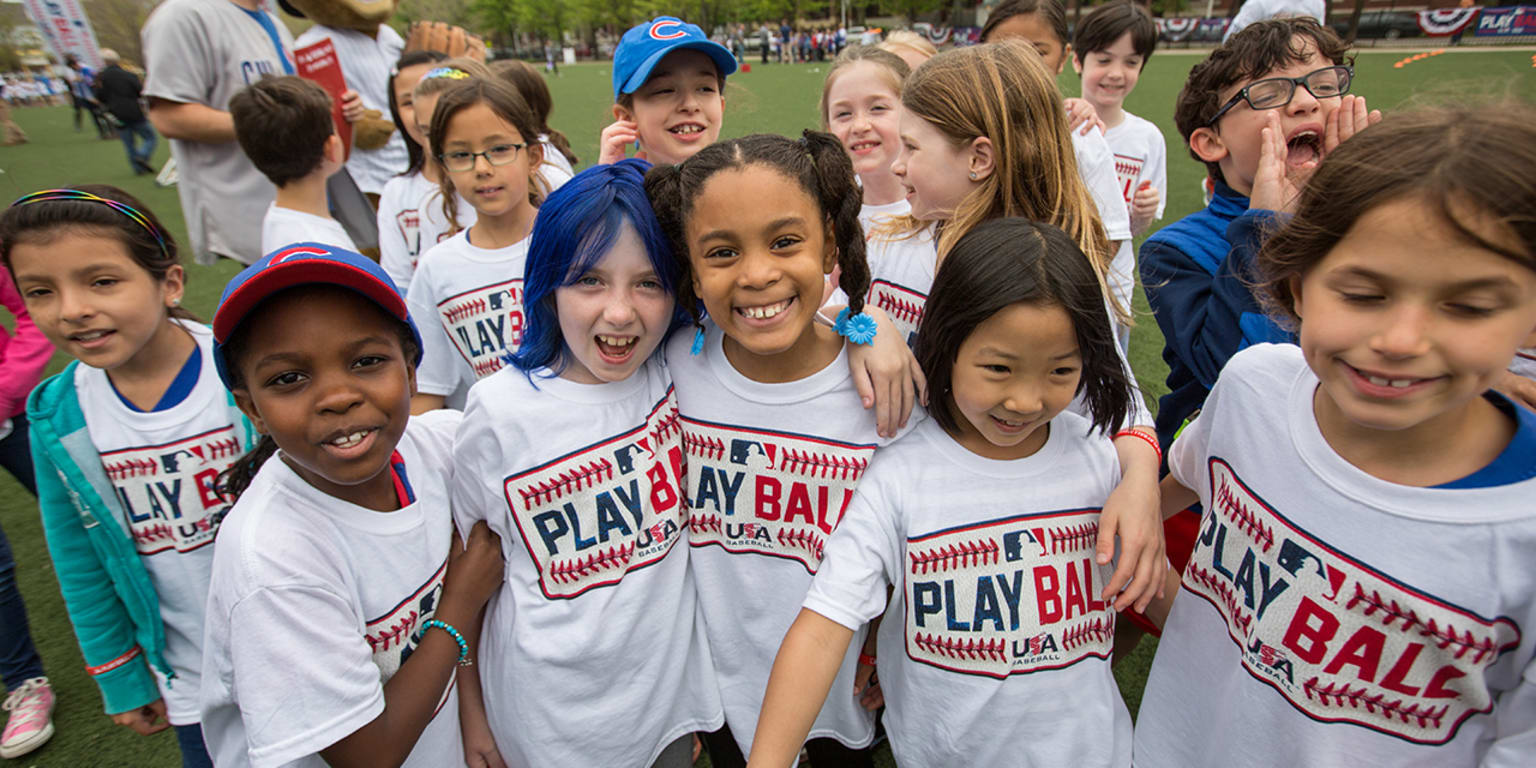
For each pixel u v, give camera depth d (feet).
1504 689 3.35
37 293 4.88
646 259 4.13
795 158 3.88
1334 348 3.00
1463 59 47.73
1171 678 4.48
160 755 7.17
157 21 10.28
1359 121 5.53
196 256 11.95
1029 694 4.31
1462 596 3.22
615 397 4.52
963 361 3.88
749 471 4.61
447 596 4.47
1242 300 5.34
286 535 3.70
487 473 4.48
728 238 3.78
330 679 3.67
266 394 3.57
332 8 12.44
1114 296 5.57
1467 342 2.72
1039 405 3.81
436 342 7.93
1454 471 3.24
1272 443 3.81
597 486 4.49
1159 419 6.56
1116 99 11.73
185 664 5.78
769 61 116.26
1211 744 4.17
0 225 4.75
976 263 3.75
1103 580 4.43
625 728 4.75
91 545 5.45
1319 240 3.03
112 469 5.30
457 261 7.70
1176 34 94.02
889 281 6.03
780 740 3.84
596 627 4.52
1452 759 3.50
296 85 8.67
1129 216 11.02
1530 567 3.09
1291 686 3.74
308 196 8.94
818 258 3.97
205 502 5.57
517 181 7.53
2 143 46.70
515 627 4.53
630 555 4.59
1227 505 4.06
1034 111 5.27
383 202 10.35
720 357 4.62
